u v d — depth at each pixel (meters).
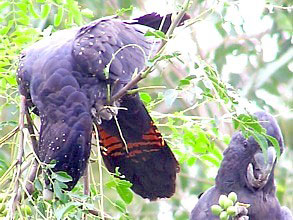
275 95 16.95
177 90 8.77
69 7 10.94
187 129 10.47
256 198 11.49
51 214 8.81
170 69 16.67
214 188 11.72
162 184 11.15
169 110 16.17
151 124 10.62
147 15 11.12
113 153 10.98
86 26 10.63
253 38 16.94
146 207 17.05
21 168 9.12
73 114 9.97
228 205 9.09
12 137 10.88
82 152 9.90
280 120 16.78
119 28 10.76
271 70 16.30
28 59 10.42
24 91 10.41
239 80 16.73
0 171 10.15
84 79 10.20
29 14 12.09
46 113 10.05
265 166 11.19
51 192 9.20
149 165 11.02
